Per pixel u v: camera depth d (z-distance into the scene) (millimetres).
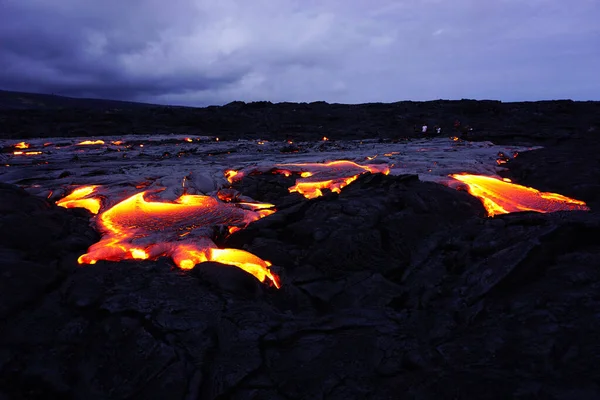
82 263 4910
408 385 2859
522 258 4098
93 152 18281
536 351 2953
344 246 5379
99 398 2838
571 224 4543
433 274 5133
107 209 7398
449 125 31297
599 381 2543
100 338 3387
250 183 10531
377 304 4461
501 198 8344
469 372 2857
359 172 10844
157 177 10336
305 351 3387
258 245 5734
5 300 3670
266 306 4227
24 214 5691
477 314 3688
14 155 16734
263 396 2859
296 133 31703
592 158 12797
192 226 6527
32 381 2936
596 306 3395
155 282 4328
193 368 3107
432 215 6805
